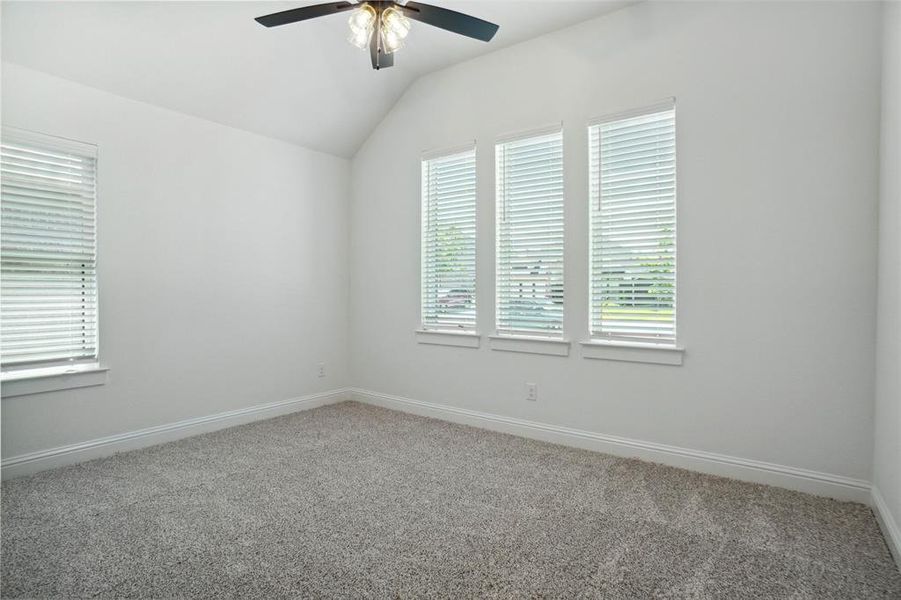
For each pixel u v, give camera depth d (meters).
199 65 3.19
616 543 2.01
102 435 3.06
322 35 3.40
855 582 1.75
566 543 2.01
